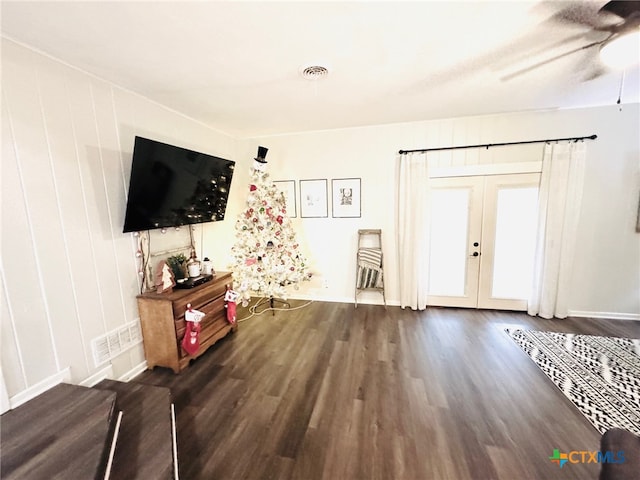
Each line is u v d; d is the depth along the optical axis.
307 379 2.19
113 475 1.21
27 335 1.59
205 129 3.24
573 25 1.50
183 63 1.84
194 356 2.42
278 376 2.23
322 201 3.77
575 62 1.93
